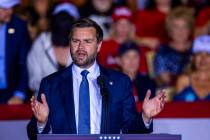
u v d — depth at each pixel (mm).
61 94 7633
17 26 12102
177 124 10016
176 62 13852
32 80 12656
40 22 14016
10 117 9914
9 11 12047
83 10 15008
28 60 12695
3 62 11984
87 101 7547
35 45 12789
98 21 14852
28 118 9938
